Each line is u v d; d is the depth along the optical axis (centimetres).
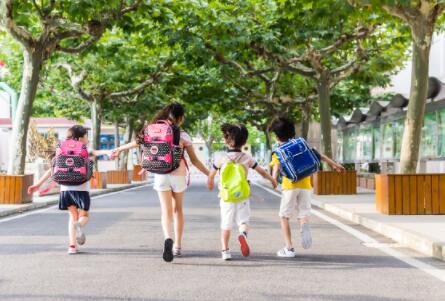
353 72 2069
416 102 1135
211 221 1095
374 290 502
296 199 683
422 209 1087
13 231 944
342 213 1192
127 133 3359
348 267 613
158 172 640
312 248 751
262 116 3638
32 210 1385
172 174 652
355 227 994
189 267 612
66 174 687
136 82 2570
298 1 1375
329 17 1273
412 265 625
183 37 1758
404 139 1150
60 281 539
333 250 733
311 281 540
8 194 1425
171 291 497
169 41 1780
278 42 1730
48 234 902
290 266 618
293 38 1716
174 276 564
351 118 2811
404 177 1087
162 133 639
